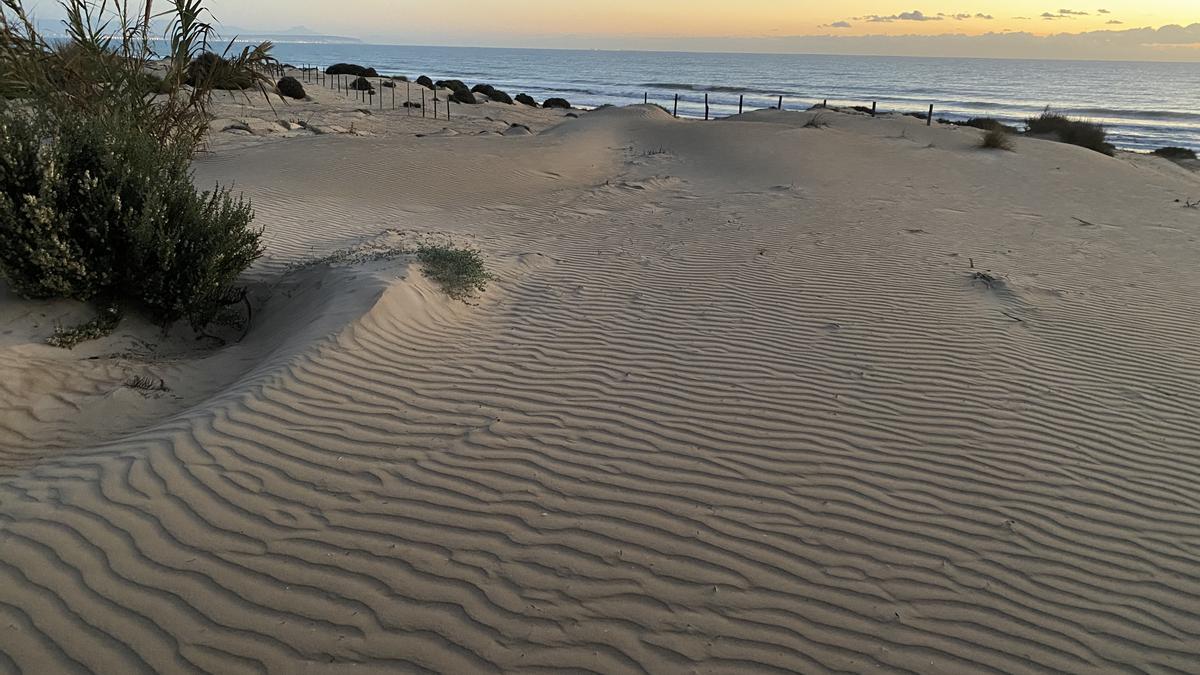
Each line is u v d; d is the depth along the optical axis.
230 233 7.18
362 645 3.21
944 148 21.25
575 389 5.84
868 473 4.77
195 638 3.19
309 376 5.65
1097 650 3.39
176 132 9.32
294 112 32.28
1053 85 100.31
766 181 16.42
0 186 6.11
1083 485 4.73
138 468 4.34
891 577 3.80
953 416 5.58
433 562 3.75
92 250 6.43
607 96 69.75
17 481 4.22
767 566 3.84
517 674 3.12
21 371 5.50
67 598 3.35
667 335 7.07
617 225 12.07
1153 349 7.07
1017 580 3.82
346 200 13.41
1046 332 7.40
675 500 4.38
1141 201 14.83
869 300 8.15
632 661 3.21
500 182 16.11
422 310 7.21
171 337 6.91
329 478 4.40
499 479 4.52
